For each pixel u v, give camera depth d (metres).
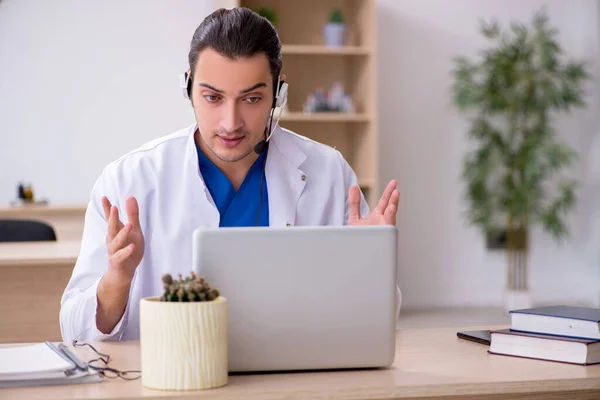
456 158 6.05
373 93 5.36
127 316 1.77
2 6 5.45
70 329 1.67
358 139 5.61
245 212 1.88
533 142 5.65
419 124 5.99
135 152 1.92
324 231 1.41
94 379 1.34
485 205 5.78
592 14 6.12
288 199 1.91
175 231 1.85
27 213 4.82
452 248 6.08
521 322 1.60
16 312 3.17
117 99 5.62
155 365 1.29
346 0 5.66
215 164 1.88
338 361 1.43
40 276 3.18
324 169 2.00
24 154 5.54
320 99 5.46
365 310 1.43
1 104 5.49
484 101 5.70
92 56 5.58
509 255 5.91
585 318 1.52
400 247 6.02
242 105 1.62
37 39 5.51
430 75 5.99
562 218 6.19
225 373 1.33
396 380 1.37
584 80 6.14
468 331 1.82
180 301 1.31
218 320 1.30
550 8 6.10
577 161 6.16
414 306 6.05
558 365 1.49
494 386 1.36
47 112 5.54
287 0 5.59
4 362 1.38
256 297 1.39
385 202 1.62
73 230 4.93
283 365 1.42
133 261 1.52
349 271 1.42
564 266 6.24
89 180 5.61
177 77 5.68
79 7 5.54
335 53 5.43
